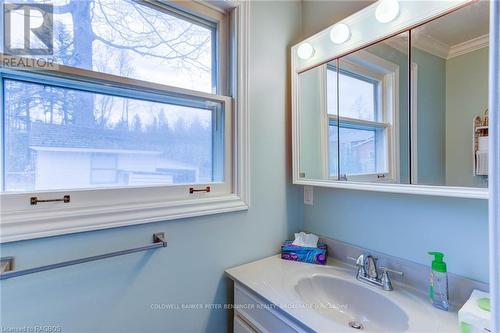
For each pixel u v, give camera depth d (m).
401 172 0.98
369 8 1.05
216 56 1.23
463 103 0.84
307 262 1.26
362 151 1.11
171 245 1.04
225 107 1.22
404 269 1.03
